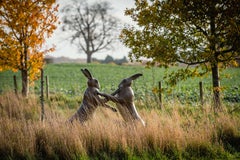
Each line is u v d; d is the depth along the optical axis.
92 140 8.23
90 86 9.31
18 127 8.98
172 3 12.53
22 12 17.25
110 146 8.08
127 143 8.23
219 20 12.68
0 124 9.34
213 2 12.24
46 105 14.30
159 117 10.23
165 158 7.70
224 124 9.53
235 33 12.23
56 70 53.75
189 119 10.09
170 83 13.65
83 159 7.50
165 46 12.71
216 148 8.30
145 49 13.25
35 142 8.34
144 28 13.49
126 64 78.69
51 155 7.85
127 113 9.12
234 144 8.91
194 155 7.97
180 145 8.14
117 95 9.22
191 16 12.60
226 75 15.42
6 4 17.16
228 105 14.46
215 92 13.29
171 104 13.65
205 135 8.73
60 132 8.39
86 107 9.21
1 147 8.17
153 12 13.06
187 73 13.65
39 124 9.23
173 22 12.95
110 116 10.71
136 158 7.60
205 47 13.40
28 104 14.48
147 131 8.58
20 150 8.00
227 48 13.13
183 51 12.89
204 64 13.80
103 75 45.75
